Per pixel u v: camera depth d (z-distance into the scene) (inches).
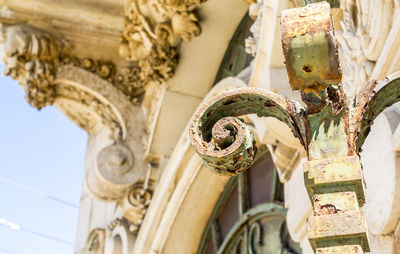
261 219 181.3
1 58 235.3
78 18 239.5
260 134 139.8
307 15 42.4
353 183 46.3
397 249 95.8
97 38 241.9
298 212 131.2
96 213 264.7
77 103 246.8
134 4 224.8
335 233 44.4
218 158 49.5
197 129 51.0
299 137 49.3
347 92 104.9
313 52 41.9
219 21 218.5
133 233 229.0
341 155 47.1
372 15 96.3
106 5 239.0
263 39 131.6
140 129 238.8
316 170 46.8
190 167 207.0
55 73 237.0
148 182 227.3
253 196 189.9
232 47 219.9
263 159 187.5
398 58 92.8
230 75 216.5
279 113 51.7
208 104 51.7
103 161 229.6
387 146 96.7
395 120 97.0
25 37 230.7
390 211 95.1
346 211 45.4
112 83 244.5
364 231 44.2
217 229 207.3
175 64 223.6
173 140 226.8
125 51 233.3
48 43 234.2
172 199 211.8
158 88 227.6
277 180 175.9
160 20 220.4
